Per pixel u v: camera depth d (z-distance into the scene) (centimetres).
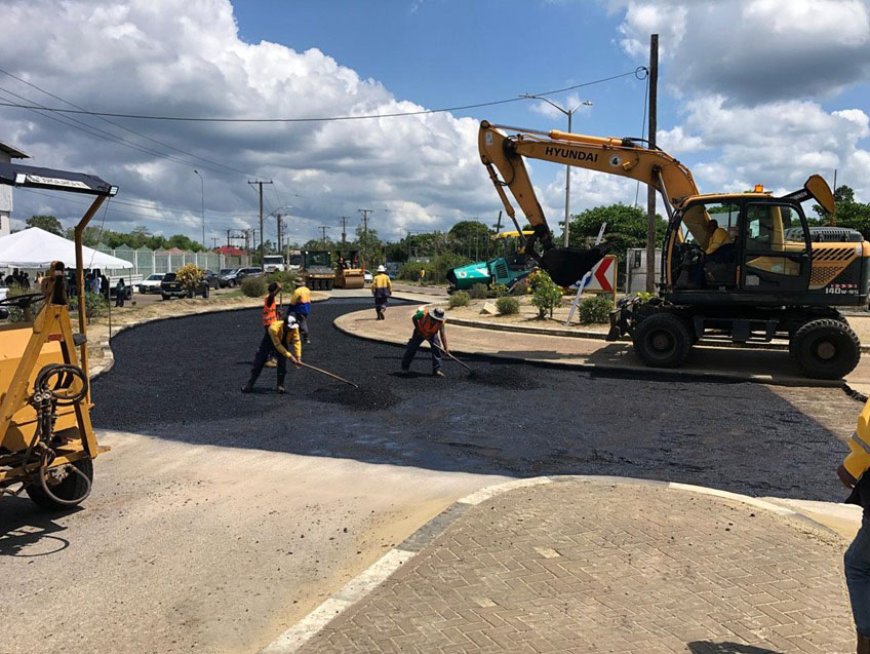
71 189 517
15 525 520
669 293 1141
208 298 3272
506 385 1043
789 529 451
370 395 953
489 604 349
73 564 451
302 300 1496
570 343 1460
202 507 555
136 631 367
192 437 764
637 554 409
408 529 489
